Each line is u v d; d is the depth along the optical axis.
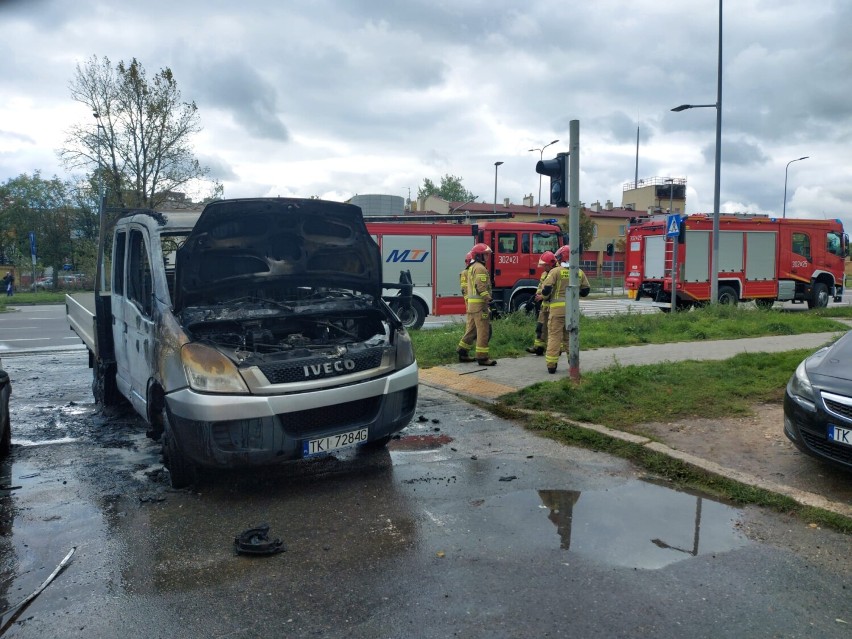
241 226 5.45
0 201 47.28
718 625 3.24
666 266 21.42
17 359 12.06
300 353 5.16
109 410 7.76
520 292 17.70
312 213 5.68
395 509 4.75
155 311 5.39
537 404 7.49
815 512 4.51
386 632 3.18
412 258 16.89
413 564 3.89
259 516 4.64
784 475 5.26
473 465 5.73
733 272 21.97
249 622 3.28
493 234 17.31
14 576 3.77
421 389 8.79
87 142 28.14
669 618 3.29
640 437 6.15
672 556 3.99
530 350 10.81
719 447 5.92
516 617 3.30
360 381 5.25
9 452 6.16
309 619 3.30
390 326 5.83
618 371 8.41
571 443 6.33
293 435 4.98
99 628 3.23
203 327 5.41
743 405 7.16
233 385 4.75
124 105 28.03
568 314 8.02
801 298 23.66
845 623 3.26
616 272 61.41
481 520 4.54
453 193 76.75
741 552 4.04
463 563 3.90
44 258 47.25
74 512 4.71
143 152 28.77
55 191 46.91
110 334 7.54
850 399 4.86
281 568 3.86
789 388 5.45
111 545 4.17
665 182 69.81
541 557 3.97
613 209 69.56
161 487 5.22
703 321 14.94
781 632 3.18
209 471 5.52
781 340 12.51
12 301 32.28
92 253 37.69
